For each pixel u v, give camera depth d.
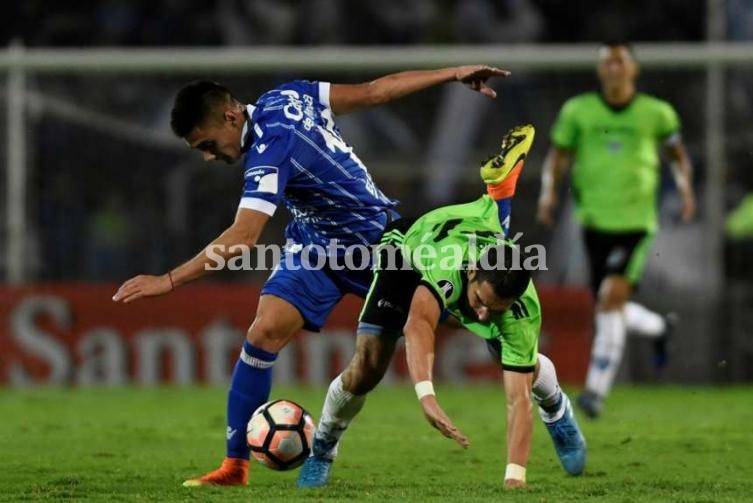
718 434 31.19
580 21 62.00
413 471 24.48
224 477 22.11
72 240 51.75
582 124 38.66
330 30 61.44
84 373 46.78
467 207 21.28
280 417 21.73
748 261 49.78
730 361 49.06
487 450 27.95
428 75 22.78
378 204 22.78
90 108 52.75
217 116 21.30
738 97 51.66
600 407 35.88
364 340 21.08
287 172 21.47
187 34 62.41
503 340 20.22
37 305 46.88
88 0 63.12
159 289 20.27
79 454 27.09
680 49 48.75
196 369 46.84
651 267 51.09
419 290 19.70
